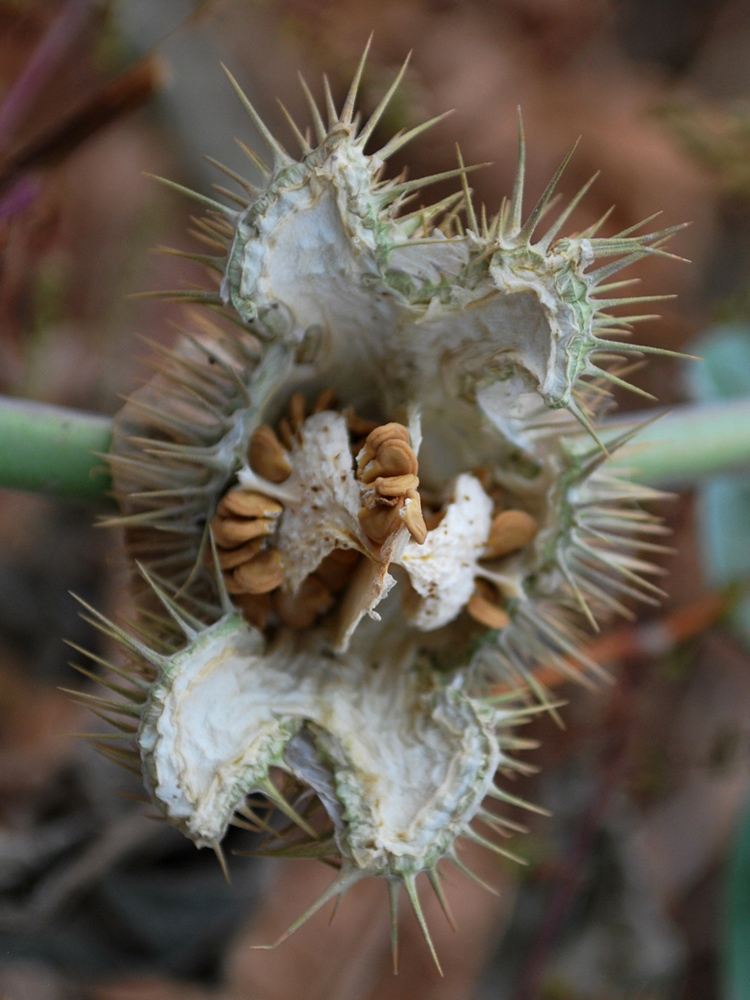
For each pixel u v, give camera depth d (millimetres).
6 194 244
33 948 251
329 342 201
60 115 302
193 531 200
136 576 209
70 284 308
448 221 200
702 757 302
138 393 207
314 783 196
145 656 190
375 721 200
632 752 290
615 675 290
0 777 272
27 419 205
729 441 235
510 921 312
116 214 329
